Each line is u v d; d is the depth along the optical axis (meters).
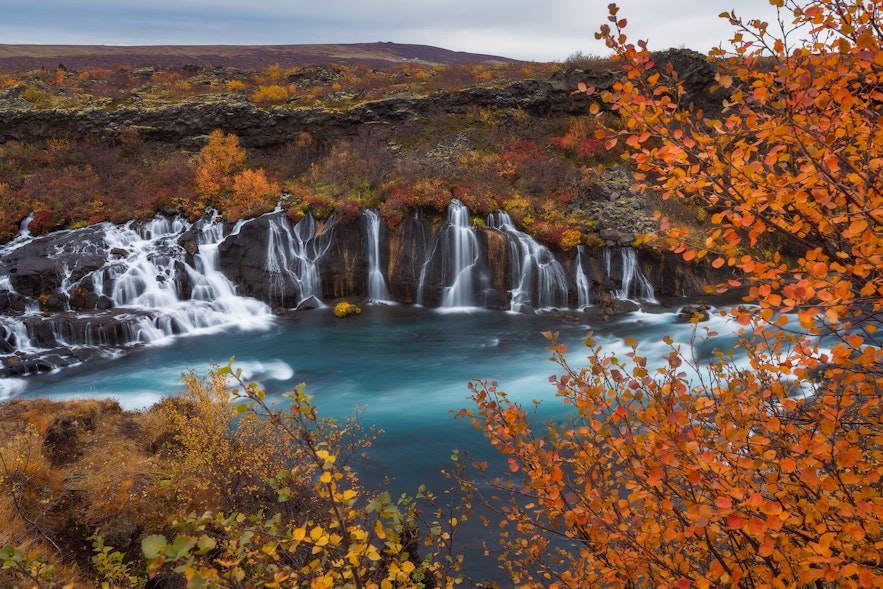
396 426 14.84
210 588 1.90
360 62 144.12
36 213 29.86
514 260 27.45
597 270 27.42
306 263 29.06
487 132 36.81
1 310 24.59
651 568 3.15
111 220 29.89
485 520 4.62
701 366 16.33
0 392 18.75
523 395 16.97
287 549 2.41
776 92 2.95
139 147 37.12
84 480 8.99
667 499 2.93
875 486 3.14
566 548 6.62
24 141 36.50
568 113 37.78
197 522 2.05
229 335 24.39
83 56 110.62
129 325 23.41
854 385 2.80
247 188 31.55
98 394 18.31
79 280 26.02
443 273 27.98
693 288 27.58
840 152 2.66
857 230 2.35
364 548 2.33
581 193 30.59
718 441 2.58
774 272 2.67
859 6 2.73
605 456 3.61
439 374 19.42
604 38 2.87
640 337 21.95
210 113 37.62
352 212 29.08
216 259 28.41
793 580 2.66
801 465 2.46
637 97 2.74
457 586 7.97
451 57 176.88
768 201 2.53
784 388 3.03
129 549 7.72
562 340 22.48
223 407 9.53
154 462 10.01
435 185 29.92
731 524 2.30
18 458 8.52
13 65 93.62
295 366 20.56
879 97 2.84
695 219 28.41
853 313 2.73
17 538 6.87
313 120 38.00
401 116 38.22
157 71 53.16
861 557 2.34
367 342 23.17
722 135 2.74
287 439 9.03
